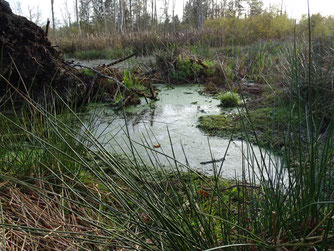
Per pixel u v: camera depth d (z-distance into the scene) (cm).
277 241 101
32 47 327
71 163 186
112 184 110
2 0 317
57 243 125
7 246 116
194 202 129
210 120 332
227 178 202
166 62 630
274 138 242
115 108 393
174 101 445
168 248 111
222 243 118
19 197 149
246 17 1609
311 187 99
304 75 265
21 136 203
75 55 1279
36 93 327
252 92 459
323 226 97
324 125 251
